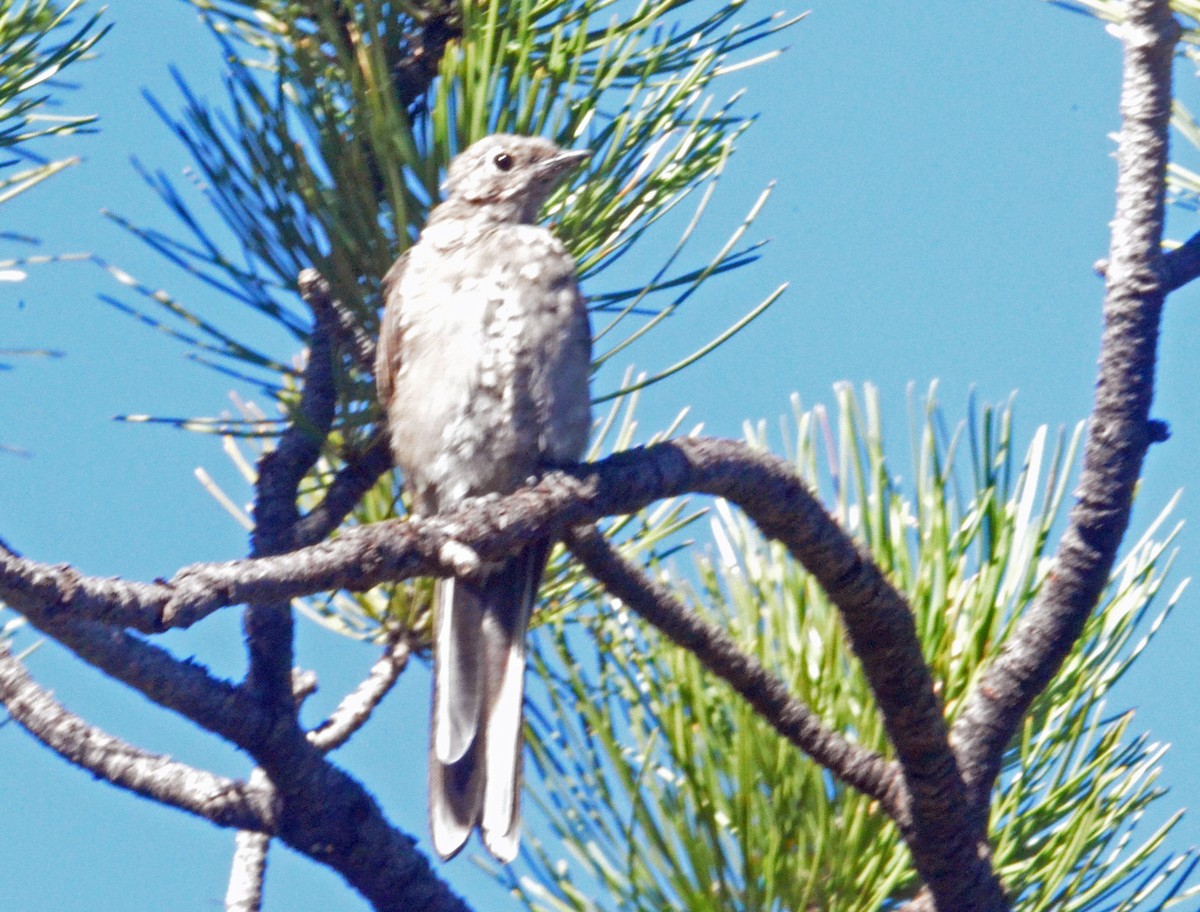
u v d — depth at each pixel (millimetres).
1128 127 6684
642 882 6957
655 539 8008
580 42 7477
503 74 7770
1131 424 6496
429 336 8148
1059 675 7141
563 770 7277
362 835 6547
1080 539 6523
